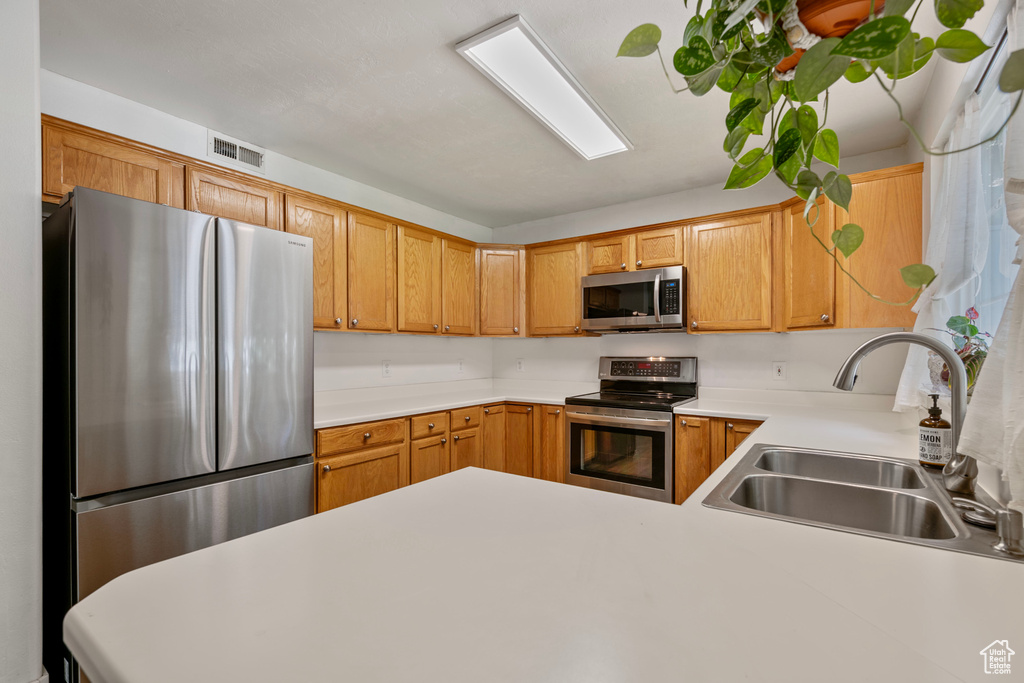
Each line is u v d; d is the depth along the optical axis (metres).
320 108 2.18
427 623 0.50
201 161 2.12
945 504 0.96
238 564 0.63
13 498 1.39
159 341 1.67
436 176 3.00
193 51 1.78
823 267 2.36
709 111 2.19
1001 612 0.55
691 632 0.48
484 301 3.70
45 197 1.72
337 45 1.75
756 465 1.40
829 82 0.41
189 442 1.74
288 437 2.04
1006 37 1.25
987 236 1.50
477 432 3.29
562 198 3.45
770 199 3.00
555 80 1.93
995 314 1.52
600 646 0.46
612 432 3.03
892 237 2.11
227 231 1.86
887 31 0.37
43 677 1.43
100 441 1.54
